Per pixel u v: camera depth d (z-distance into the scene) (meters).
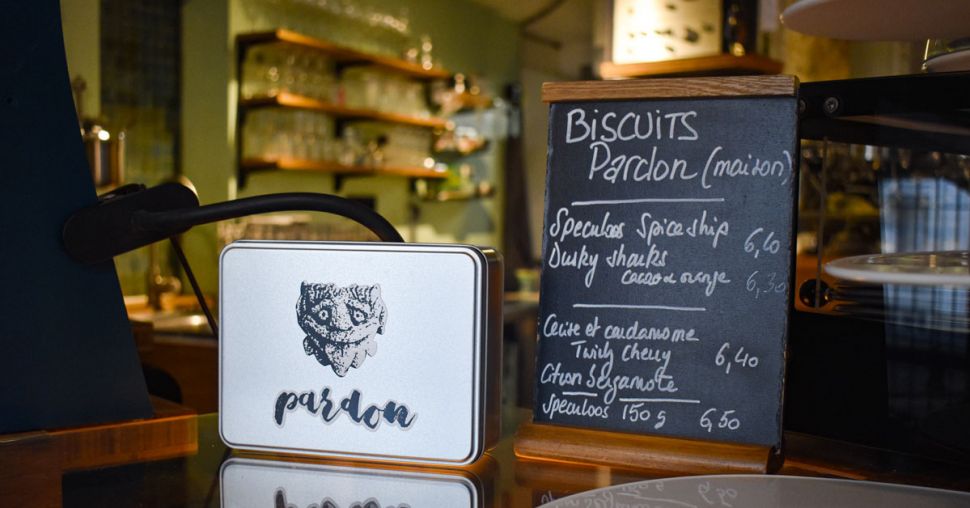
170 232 1.00
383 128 6.23
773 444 0.88
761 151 0.90
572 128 0.97
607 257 0.95
